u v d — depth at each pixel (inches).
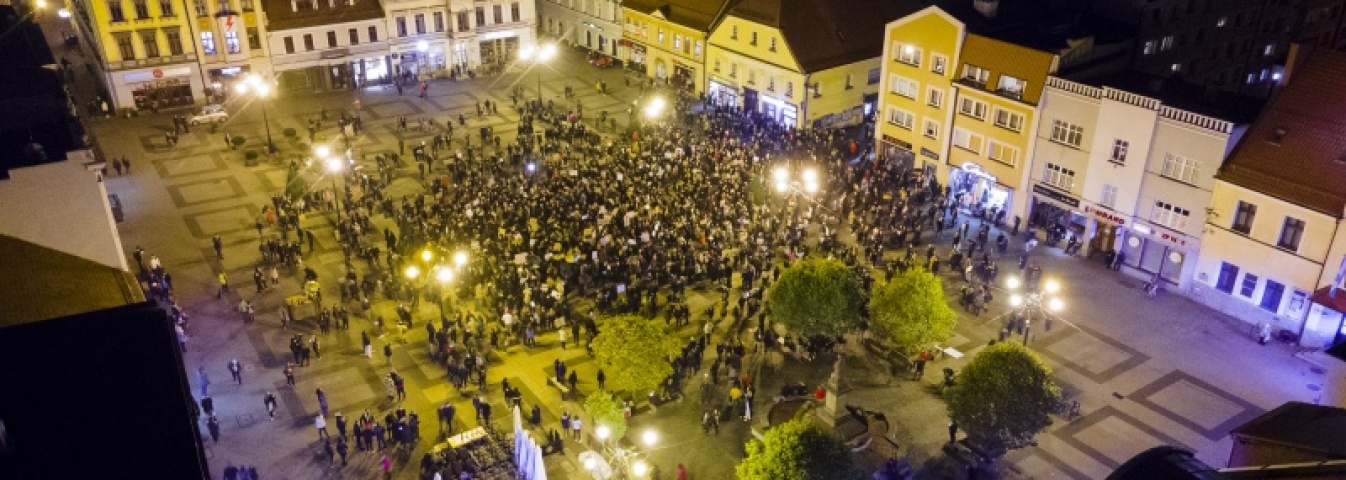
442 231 2541.8
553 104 3659.0
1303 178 2039.9
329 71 3818.9
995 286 2346.2
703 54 3644.2
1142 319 2217.0
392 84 3934.5
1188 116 2188.7
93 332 1024.2
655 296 2203.5
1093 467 1733.5
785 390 1903.3
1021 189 2630.4
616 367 1736.0
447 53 4015.8
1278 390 1953.7
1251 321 2196.1
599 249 2380.7
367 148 3257.9
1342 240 1980.8
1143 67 3260.3
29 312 1318.9
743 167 2883.9
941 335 1867.6
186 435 922.1
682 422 1868.8
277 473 1722.4
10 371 969.5
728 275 2331.4
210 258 2490.2
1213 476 746.8
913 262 2348.7
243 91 3673.7
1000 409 1552.7
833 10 3356.3
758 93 3440.0
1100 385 1968.5
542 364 2047.2
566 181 2787.9
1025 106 2532.0
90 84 3750.0
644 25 3902.6
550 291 2224.4
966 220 2709.2
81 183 1736.0
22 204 1700.3
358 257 2486.5
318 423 1790.1
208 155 3184.1
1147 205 2346.2
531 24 4165.8
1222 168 2149.4
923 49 2805.1
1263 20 3582.7
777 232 2549.2
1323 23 3784.5
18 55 2043.6
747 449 1496.1
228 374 2006.6
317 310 2220.7
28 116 1860.2
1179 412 1886.1
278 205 2721.5
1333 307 1984.5
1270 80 3789.4
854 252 2406.5
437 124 3484.3
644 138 3213.6
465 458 1727.4
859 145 3218.5
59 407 931.3
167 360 999.6
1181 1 3233.3
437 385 1982.0
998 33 2691.9
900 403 1919.3
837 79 3304.6
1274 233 2095.2
